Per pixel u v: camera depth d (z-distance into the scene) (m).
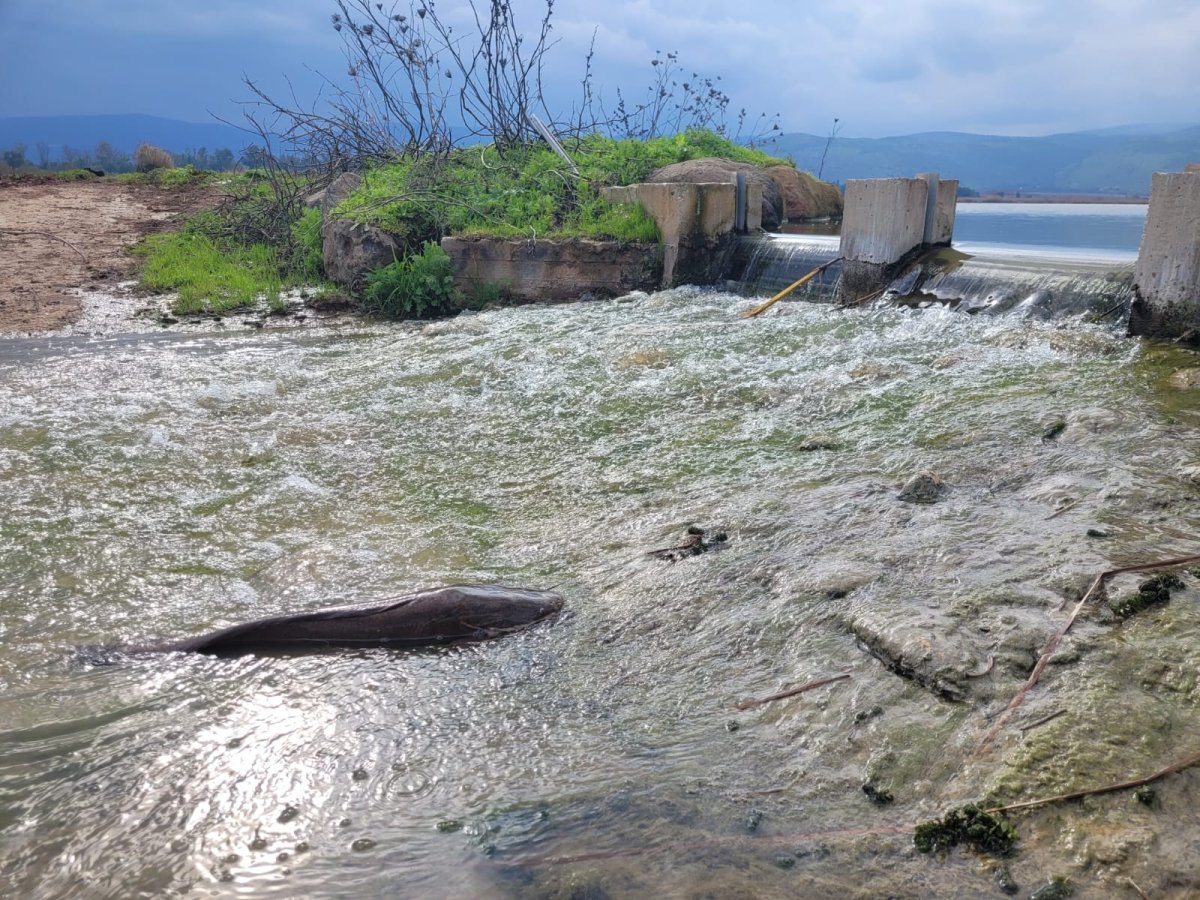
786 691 3.48
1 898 2.60
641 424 7.17
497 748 3.26
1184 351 7.07
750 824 2.79
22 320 12.39
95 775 3.17
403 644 4.11
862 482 5.38
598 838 2.74
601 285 12.99
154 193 26.42
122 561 5.03
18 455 6.78
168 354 10.38
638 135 19.41
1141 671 3.24
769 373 8.00
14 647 4.12
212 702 3.65
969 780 2.88
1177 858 2.48
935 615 3.76
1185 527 4.32
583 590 4.52
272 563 4.98
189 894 2.59
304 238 16.16
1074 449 5.39
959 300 9.31
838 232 15.21
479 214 13.98
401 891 2.56
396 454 6.84
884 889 2.50
